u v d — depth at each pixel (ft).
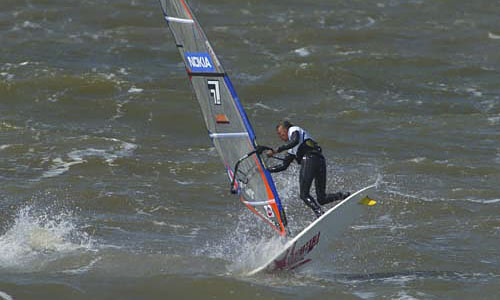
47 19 373.61
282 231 129.70
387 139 240.73
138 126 250.78
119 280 132.87
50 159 211.00
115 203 179.93
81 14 383.24
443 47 361.51
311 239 126.41
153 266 140.97
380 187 196.44
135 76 301.63
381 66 328.49
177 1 122.21
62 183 192.13
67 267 139.44
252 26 378.53
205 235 162.20
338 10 412.57
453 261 148.66
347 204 125.08
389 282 136.15
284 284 131.95
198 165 211.82
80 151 219.20
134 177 200.75
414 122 259.80
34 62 310.45
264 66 321.93
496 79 317.22
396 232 165.58
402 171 210.59
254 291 128.36
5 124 242.58
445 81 313.53
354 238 161.27
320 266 144.36
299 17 395.96
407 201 185.37
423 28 387.75
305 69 306.35
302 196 126.82
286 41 359.87
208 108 127.34
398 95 293.84
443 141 240.32
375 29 380.58
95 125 249.55
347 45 358.84
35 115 257.14
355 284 134.82
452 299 129.08
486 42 370.32
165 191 190.49
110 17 381.60
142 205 179.83
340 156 223.71
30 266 139.85
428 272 142.31
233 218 174.29
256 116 265.54
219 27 374.43
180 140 239.71
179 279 131.75
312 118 263.49
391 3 430.20
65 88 281.74
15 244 152.05
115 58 326.65
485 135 247.50
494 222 171.42
